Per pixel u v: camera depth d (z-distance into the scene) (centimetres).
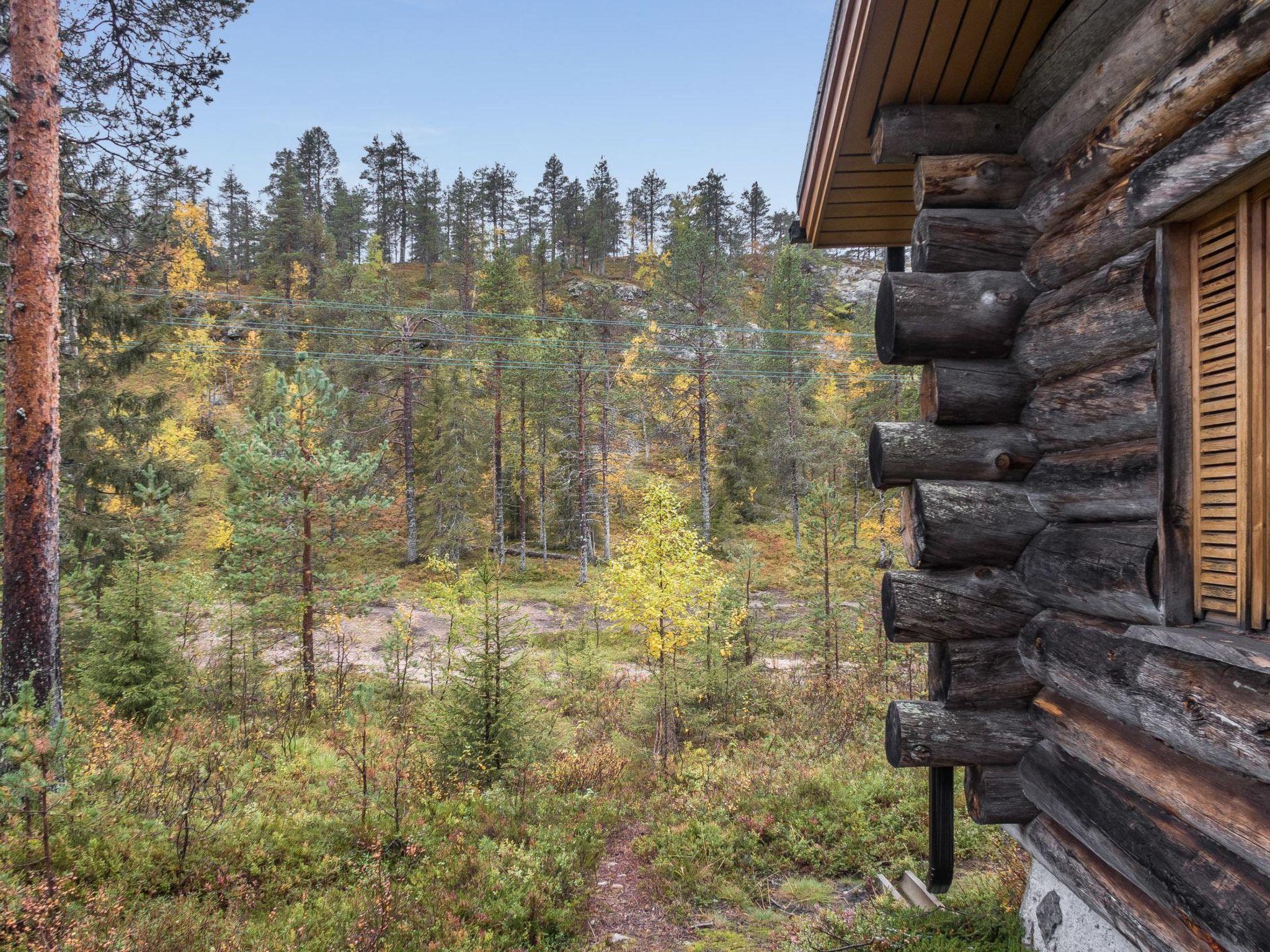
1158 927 259
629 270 8681
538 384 3638
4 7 883
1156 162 242
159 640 1156
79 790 612
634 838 727
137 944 427
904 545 405
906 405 3250
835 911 552
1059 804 319
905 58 363
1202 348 245
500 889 554
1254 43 212
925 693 1426
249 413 1487
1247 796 203
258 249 7919
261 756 922
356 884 557
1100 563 288
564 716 1419
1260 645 202
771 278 4481
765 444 3884
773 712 1400
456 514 3462
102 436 1733
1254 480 220
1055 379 342
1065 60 342
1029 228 375
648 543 1324
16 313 725
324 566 1522
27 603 720
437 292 6303
